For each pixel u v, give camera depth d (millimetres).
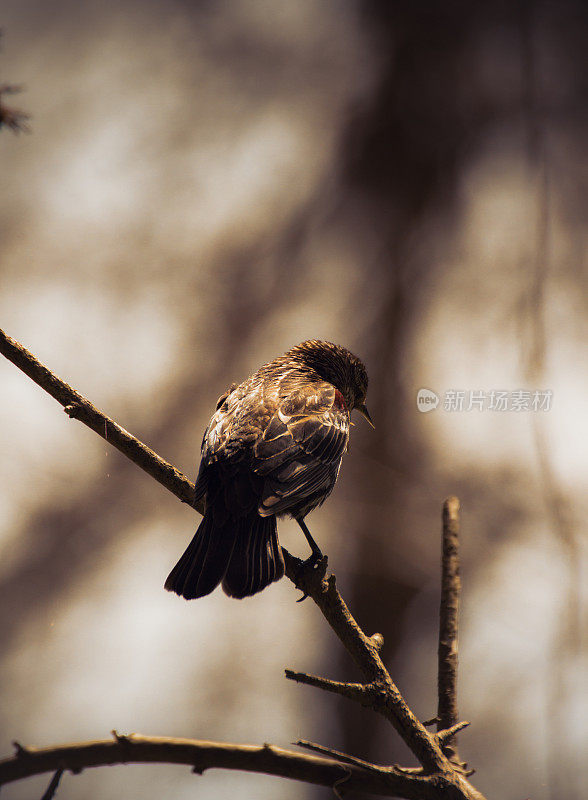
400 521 13602
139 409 13852
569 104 14398
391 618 13688
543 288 11875
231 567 5180
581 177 13898
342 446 6336
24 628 13633
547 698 8898
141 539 13781
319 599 4309
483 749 12734
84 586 13727
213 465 5699
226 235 14555
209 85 14812
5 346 4945
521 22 13984
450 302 14500
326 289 14742
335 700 13961
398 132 15195
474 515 13164
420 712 13758
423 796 3662
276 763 3562
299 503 6223
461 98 15188
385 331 14641
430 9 15242
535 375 10812
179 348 14125
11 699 13461
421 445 14008
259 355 14148
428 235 14984
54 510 13633
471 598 13141
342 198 15062
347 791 3568
